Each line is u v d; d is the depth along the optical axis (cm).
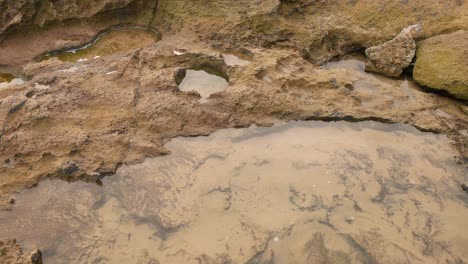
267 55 568
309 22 617
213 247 403
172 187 452
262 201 441
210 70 578
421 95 544
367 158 480
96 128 483
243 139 497
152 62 564
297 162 475
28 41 623
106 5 625
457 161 476
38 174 446
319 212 432
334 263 391
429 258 395
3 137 464
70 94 510
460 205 440
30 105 488
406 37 568
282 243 406
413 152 486
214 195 446
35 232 411
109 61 565
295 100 518
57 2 620
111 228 418
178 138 495
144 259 394
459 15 586
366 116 509
